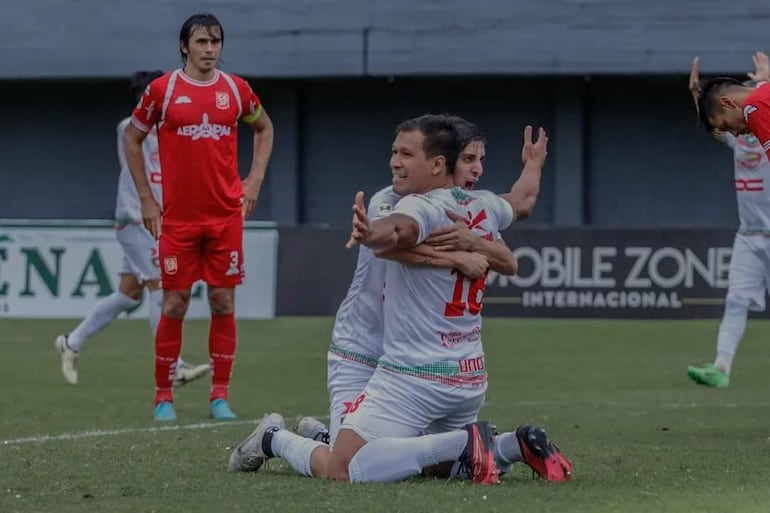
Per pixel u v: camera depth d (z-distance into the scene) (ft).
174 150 94.53
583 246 192.34
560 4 247.50
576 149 256.11
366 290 64.69
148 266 115.96
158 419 96.32
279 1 251.80
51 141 266.57
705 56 245.04
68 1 254.88
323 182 264.11
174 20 253.24
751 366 142.82
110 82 263.90
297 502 57.36
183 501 58.65
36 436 85.46
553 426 91.97
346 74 252.21
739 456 74.59
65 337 120.57
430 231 60.44
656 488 61.93
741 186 118.62
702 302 191.11
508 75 251.19
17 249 186.09
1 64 256.52
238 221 97.04
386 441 61.16
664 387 122.42
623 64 246.47
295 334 176.35
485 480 61.16
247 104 96.12
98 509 57.21
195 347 159.43
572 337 172.45
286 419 97.25
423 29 250.37
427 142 62.18
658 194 257.75
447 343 61.67
